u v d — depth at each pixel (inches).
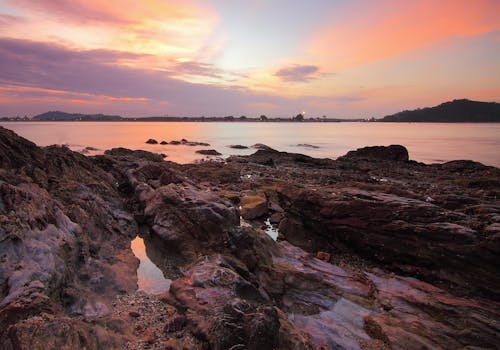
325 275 546.3
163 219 642.8
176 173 979.9
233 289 413.1
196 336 338.0
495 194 1002.7
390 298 484.1
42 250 388.5
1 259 357.1
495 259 517.7
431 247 572.4
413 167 1795.0
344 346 380.8
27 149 709.3
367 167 1717.5
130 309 394.0
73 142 3161.9
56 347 261.1
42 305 310.2
